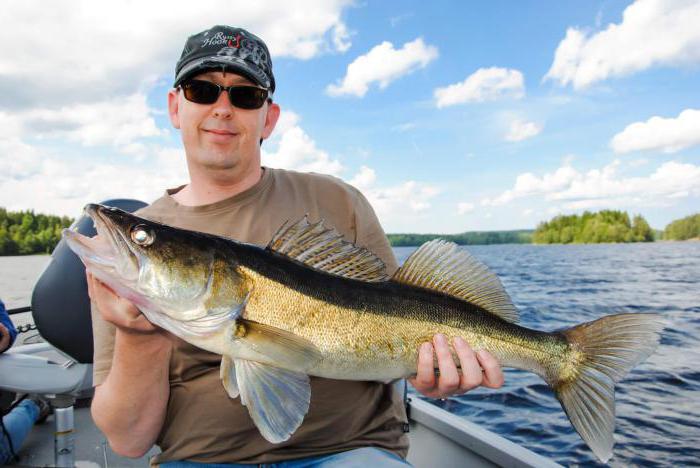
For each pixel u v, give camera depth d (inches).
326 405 29.3
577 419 31.0
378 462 27.1
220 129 31.8
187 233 27.5
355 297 28.5
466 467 42.0
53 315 36.6
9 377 35.9
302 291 27.7
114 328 30.9
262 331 26.3
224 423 29.1
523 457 36.7
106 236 26.0
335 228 33.1
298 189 34.5
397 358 28.9
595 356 31.3
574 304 213.0
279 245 29.2
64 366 37.2
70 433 37.0
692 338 135.6
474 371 28.0
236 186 33.9
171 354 30.3
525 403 79.4
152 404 28.7
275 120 38.5
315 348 26.7
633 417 75.4
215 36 32.3
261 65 33.3
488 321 30.8
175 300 26.5
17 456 43.8
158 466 30.9
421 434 47.3
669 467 59.0
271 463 28.9
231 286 27.1
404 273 30.5
